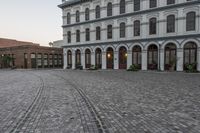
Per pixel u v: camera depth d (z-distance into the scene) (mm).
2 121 5598
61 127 5055
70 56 40062
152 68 29469
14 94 9914
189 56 26328
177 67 27172
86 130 4840
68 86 12789
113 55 33562
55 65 52500
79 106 7262
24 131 4816
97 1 35094
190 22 25953
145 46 29828
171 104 7426
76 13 38625
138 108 6898
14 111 6648
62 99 8547
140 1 30188
